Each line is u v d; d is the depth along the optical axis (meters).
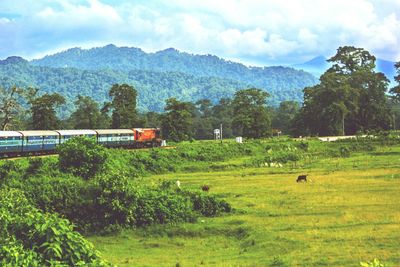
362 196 46.00
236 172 73.81
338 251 27.36
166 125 133.00
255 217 38.78
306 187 53.75
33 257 13.23
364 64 171.00
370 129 149.88
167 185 47.84
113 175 39.56
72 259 13.41
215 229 35.94
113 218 37.38
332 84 146.75
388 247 27.72
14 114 129.75
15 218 15.12
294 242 30.14
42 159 50.59
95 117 158.00
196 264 26.91
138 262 28.20
